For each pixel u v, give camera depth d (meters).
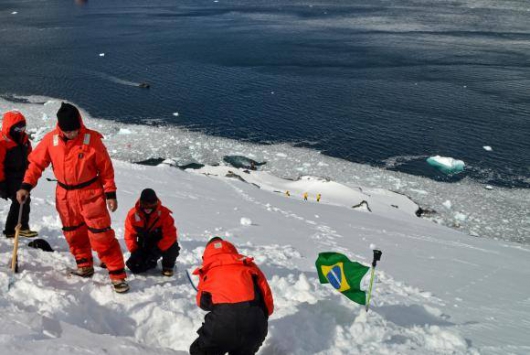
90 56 98.19
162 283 5.64
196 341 3.77
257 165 48.31
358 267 5.09
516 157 53.41
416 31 140.00
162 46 110.75
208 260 3.93
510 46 118.62
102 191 4.91
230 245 4.03
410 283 8.70
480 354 4.98
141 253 5.90
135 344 3.64
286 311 4.89
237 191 23.20
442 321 6.20
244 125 60.56
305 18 163.12
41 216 8.62
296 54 106.12
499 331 6.15
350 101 72.88
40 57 95.62
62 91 73.06
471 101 73.88
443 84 83.56
